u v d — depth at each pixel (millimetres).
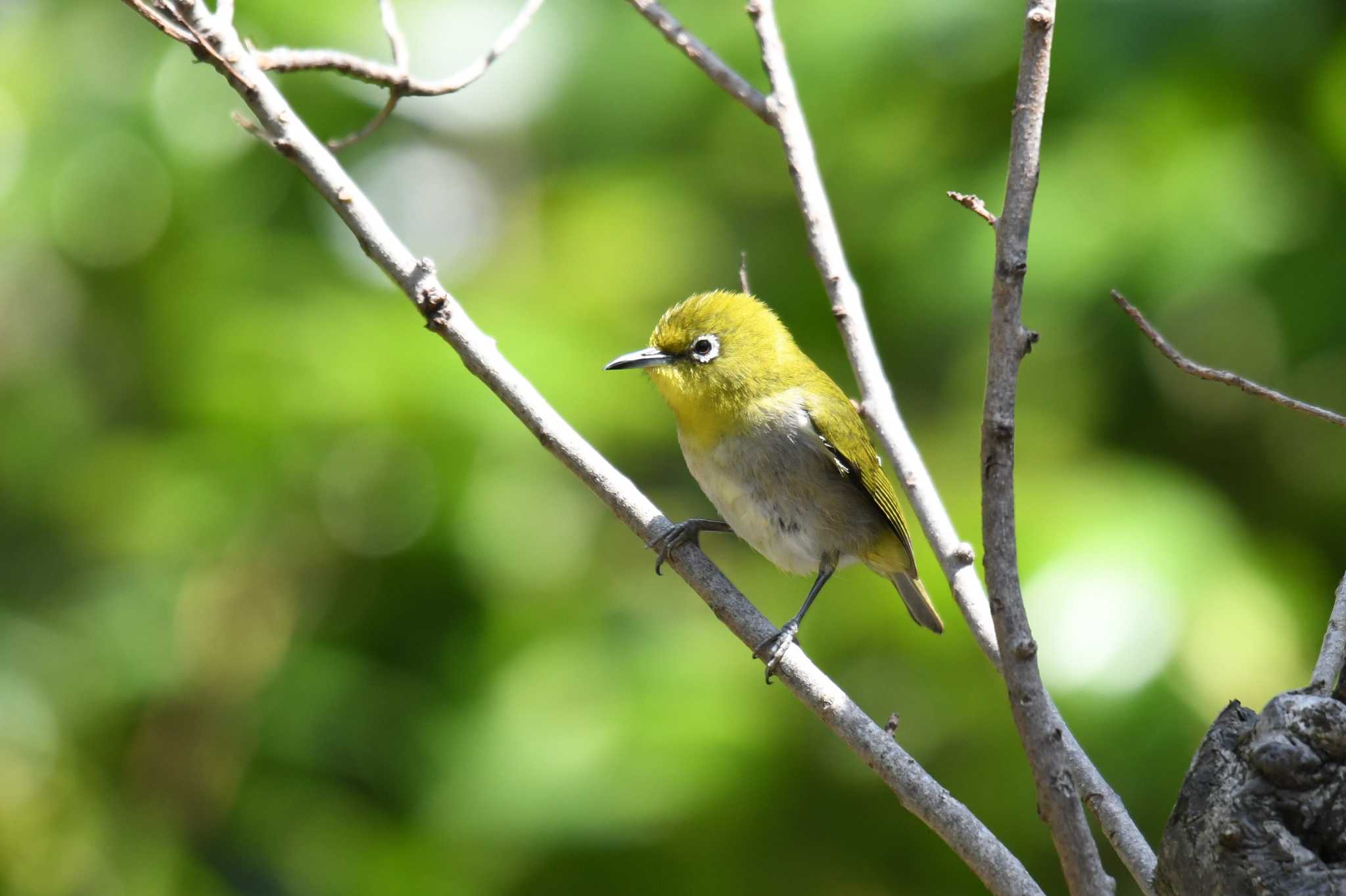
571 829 11078
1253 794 4035
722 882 11508
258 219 13203
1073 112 11922
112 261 13133
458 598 12359
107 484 12672
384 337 12086
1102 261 11633
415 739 11828
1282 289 11688
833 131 12758
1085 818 4082
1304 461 12406
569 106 14250
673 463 13547
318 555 12273
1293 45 11609
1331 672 4242
